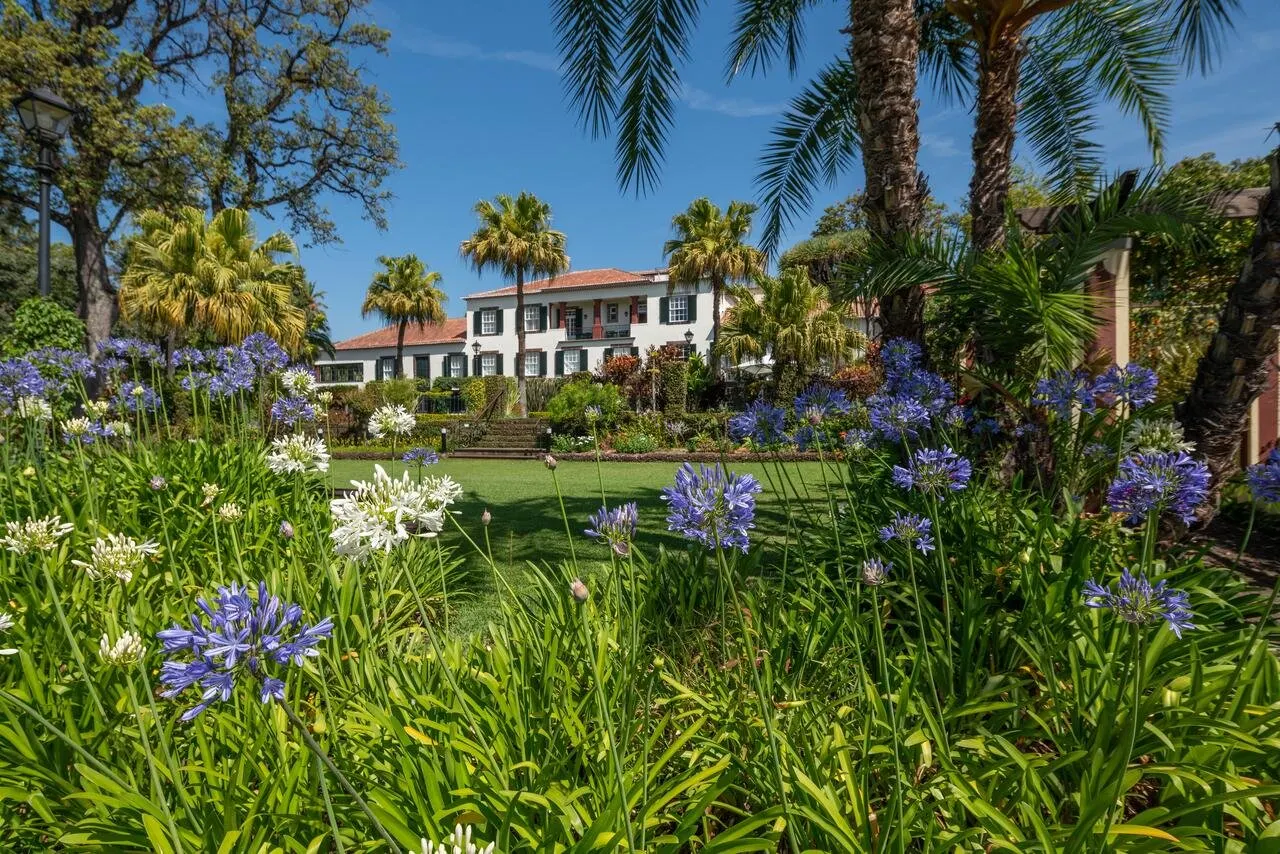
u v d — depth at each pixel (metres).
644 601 2.88
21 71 17.23
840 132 7.17
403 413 2.51
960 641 2.27
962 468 1.96
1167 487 1.73
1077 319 3.41
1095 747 1.60
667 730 2.08
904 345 3.77
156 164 20.03
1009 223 3.83
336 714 2.08
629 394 26.98
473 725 1.69
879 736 1.88
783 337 23.36
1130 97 6.19
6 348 8.58
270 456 2.30
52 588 1.67
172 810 1.59
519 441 23.56
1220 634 2.12
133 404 5.27
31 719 1.87
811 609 2.64
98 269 20.83
